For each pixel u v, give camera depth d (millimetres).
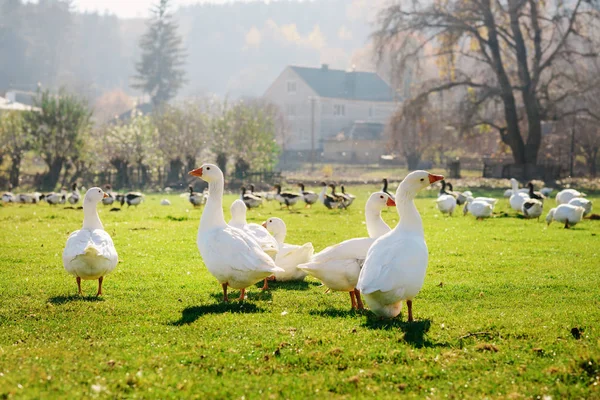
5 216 25344
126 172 63531
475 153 83000
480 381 6602
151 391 6180
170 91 115000
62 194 35219
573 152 61469
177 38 115938
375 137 93688
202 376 6664
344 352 7348
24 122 59500
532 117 54656
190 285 11633
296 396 6184
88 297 10492
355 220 25031
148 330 8422
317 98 101500
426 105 55875
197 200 32188
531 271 13258
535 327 8469
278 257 12016
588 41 51844
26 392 6035
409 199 9031
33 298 10375
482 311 9680
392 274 8258
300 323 8766
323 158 93938
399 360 7152
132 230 20500
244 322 8805
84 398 5953
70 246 10406
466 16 53906
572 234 19797
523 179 55125
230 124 63875
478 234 19766
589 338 7961
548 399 6066
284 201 31812
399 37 58562
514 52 56219
